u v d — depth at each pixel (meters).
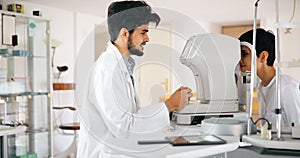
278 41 1.63
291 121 1.90
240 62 1.93
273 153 1.54
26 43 4.74
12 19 4.59
